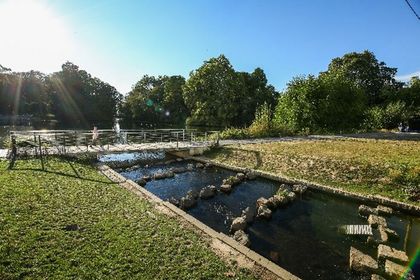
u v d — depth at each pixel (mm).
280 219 13172
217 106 56188
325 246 10758
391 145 26641
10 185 11375
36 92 78000
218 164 23266
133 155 26078
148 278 6926
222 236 9773
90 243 8094
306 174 18922
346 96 45094
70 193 11750
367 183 16469
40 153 17312
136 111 76250
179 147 24625
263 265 8164
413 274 8812
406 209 13828
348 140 31656
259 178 19938
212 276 7344
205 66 57656
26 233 8023
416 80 63469
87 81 77875
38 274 6547
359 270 9094
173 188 17422
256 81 67625
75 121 74188
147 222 10070
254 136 35438
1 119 72562
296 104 43688
